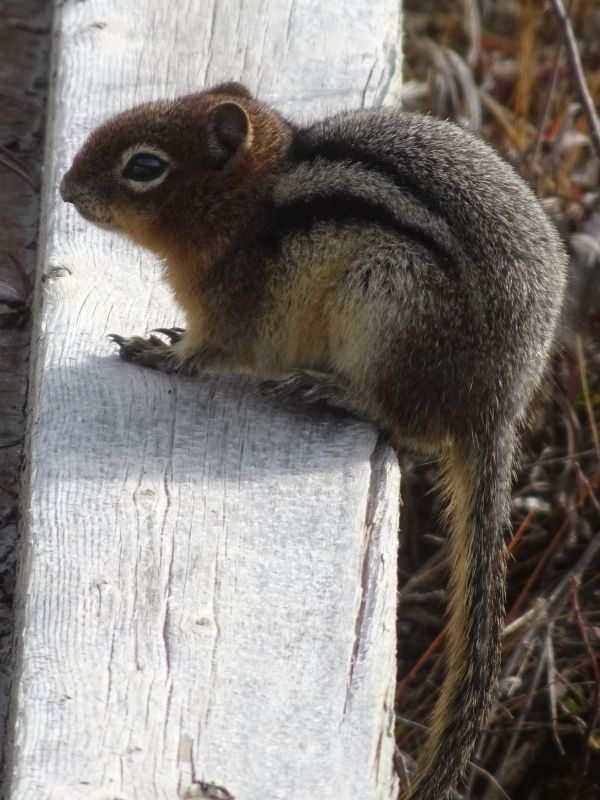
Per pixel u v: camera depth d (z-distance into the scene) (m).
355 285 10.03
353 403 9.95
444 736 9.45
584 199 16.56
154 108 10.96
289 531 8.17
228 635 7.29
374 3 13.65
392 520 8.61
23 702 6.77
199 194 10.65
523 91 17.91
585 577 13.48
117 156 10.78
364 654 7.23
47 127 13.00
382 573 8.00
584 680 12.74
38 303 10.89
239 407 9.56
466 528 10.23
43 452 8.75
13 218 12.45
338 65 12.95
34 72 14.11
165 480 8.59
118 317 10.42
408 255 9.90
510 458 10.33
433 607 13.33
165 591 7.59
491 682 9.72
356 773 6.48
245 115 10.54
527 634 12.64
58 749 6.50
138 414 9.28
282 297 10.47
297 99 12.54
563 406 14.54
